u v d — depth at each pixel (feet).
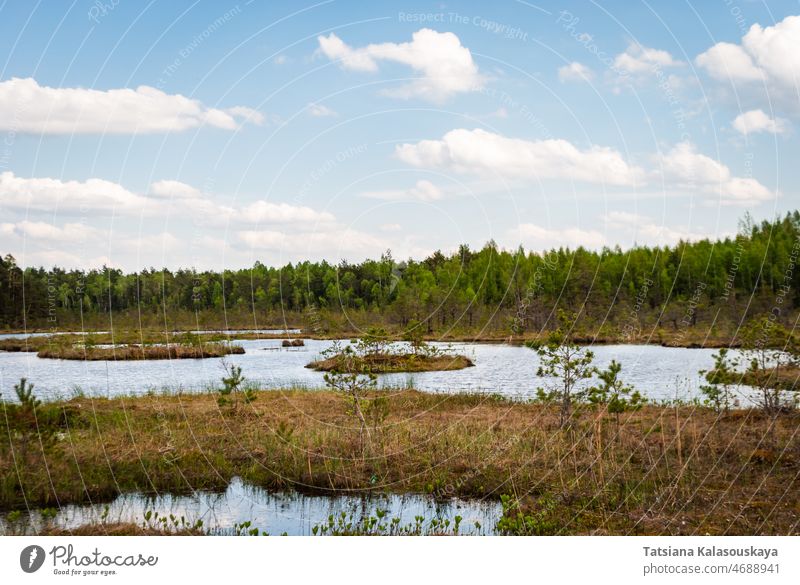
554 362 44.21
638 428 43.70
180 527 28.66
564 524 27.76
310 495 33.99
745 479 31.96
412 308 167.12
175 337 151.23
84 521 29.12
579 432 42.14
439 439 42.01
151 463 37.01
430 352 108.47
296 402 58.80
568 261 175.32
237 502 32.71
